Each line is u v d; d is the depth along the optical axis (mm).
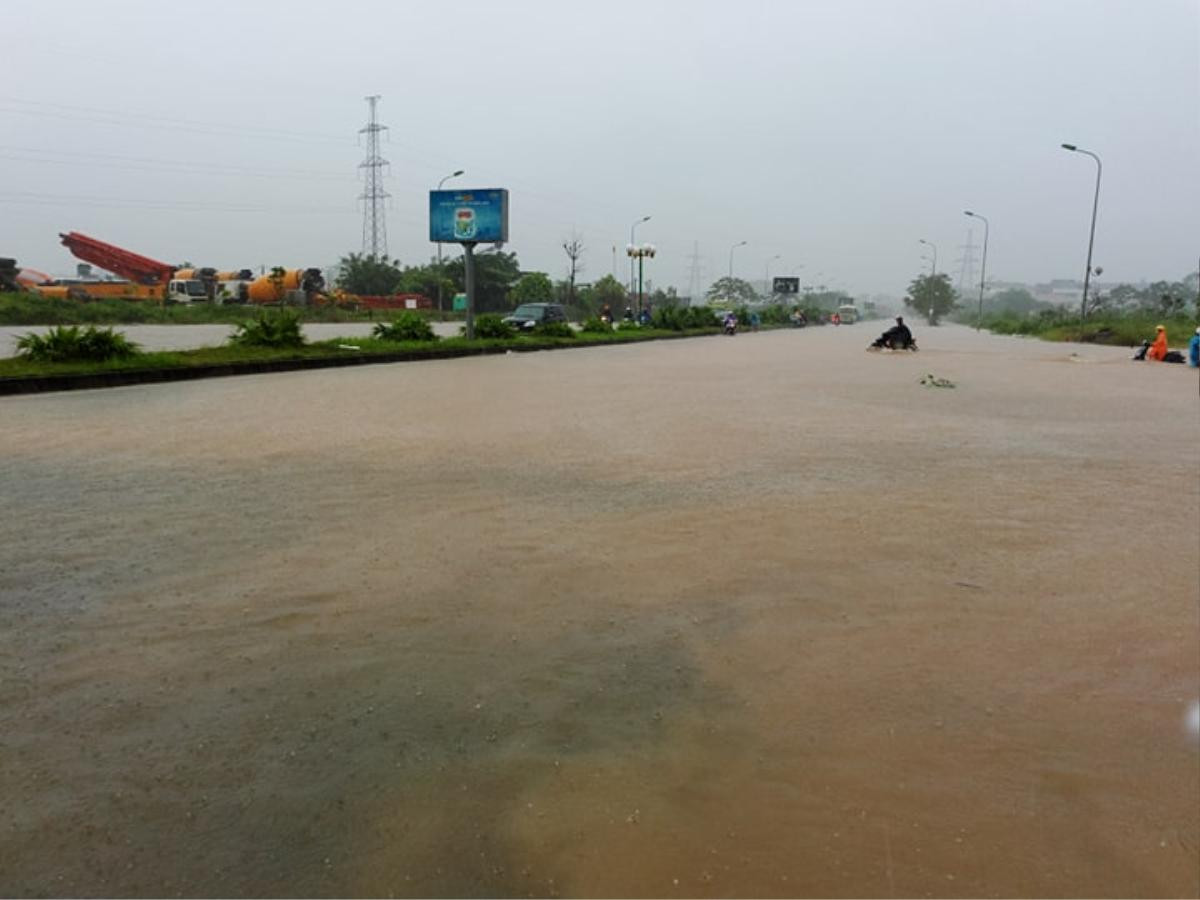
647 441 7754
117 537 4371
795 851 1945
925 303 105125
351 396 11305
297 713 2555
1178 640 3213
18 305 35969
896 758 2346
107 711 2547
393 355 19031
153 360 14188
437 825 2031
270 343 18031
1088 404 11711
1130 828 2047
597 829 2020
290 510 4984
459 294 61250
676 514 5012
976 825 2049
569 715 2566
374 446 7258
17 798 2115
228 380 13758
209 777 2219
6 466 6242
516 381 14039
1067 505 5402
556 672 2855
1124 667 2967
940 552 4312
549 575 3852
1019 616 3434
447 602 3490
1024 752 2389
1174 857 1936
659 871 1875
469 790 2174
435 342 22125
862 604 3541
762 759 2330
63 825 2016
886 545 4422
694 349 27703
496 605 3467
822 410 10453
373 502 5211
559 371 16656
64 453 6781
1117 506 5387
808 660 2980
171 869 1872
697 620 3334
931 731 2498
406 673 2832
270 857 1913
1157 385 15141
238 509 4992
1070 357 24891
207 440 7473
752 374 16375
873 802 2139
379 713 2562
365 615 3336
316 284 54844
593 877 1854
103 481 5742
